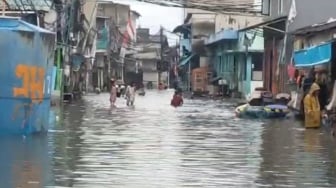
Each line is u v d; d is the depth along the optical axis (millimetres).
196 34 89438
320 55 30000
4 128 20875
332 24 31812
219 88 71125
